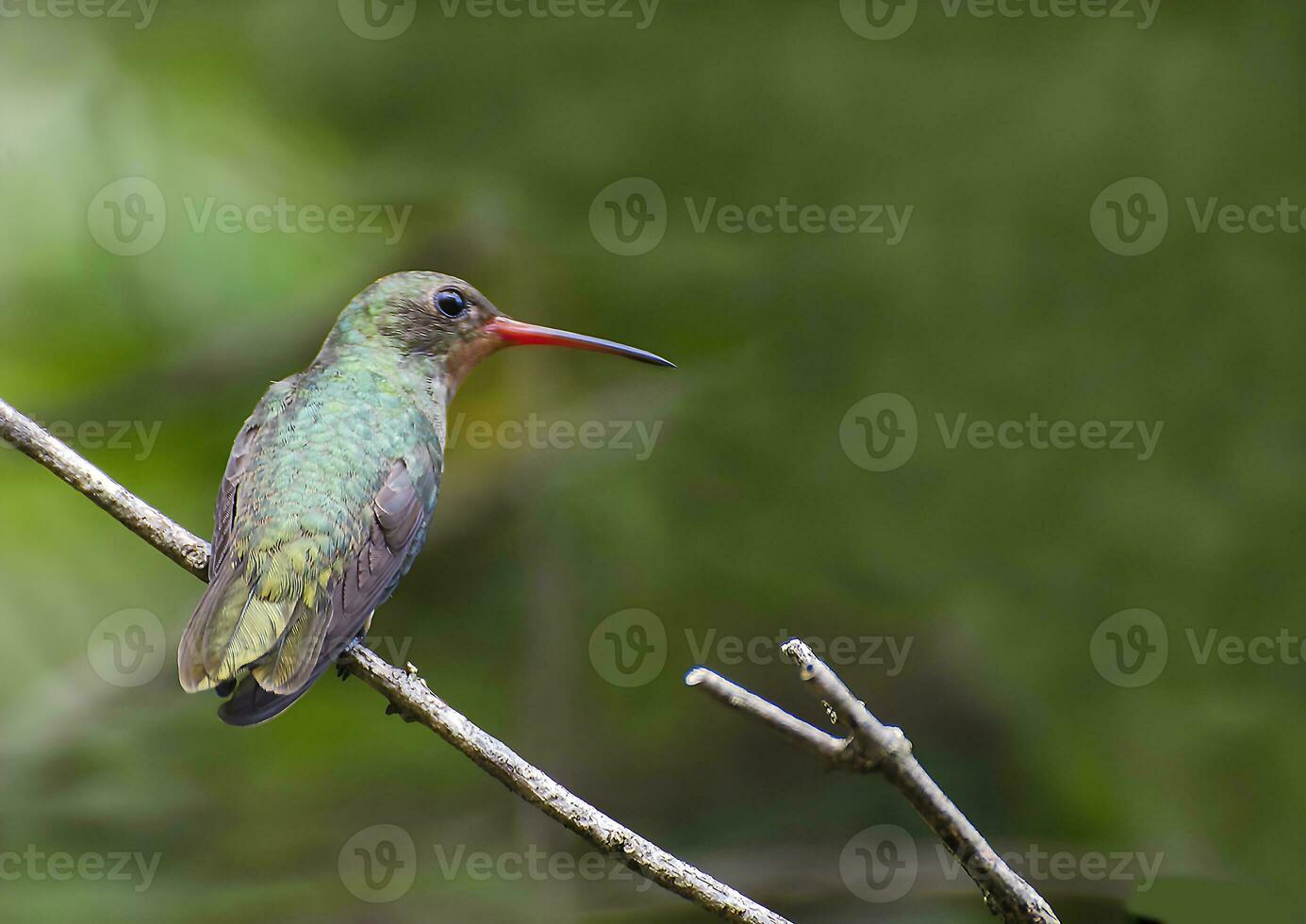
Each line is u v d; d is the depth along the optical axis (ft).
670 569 35.88
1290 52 32.71
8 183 35.94
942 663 34.55
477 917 32.94
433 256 35.73
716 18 33.32
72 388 36.81
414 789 35.94
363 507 23.66
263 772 35.70
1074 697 32.65
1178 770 31.53
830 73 33.12
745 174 33.63
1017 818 32.71
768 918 17.24
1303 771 30.96
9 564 36.60
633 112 33.53
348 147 35.47
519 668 36.60
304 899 32.86
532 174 34.22
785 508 34.63
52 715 35.17
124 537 37.76
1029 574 32.86
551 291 36.06
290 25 35.06
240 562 22.09
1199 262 32.48
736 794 35.47
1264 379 32.19
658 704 36.45
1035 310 32.86
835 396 34.14
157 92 36.22
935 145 33.04
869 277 33.47
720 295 34.78
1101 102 32.83
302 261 36.55
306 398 25.22
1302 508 31.83
